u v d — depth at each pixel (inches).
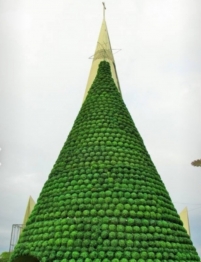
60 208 472.7
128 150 562.3
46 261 413.4
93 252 408.2
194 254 479.2
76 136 594.2
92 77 816.3
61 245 426.0
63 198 486.0
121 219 442.9
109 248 410.9
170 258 426.9
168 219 485.7
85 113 634.2
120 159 535.8
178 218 518.6
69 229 439.2
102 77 707.4
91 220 442.3
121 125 607.5
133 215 452.4
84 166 526.6
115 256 404.2
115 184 491.8
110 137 572.1
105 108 629.0
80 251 414.0
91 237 423.8
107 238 422.6
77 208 462.6
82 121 620.4
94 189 481.4
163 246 434.6
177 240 464.8
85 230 434.0
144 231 439.2
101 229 430.9
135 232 434.6
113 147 554.9
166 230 460.1
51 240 436.1
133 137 604.7
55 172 549.0
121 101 670.5
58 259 411.2
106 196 471.2
